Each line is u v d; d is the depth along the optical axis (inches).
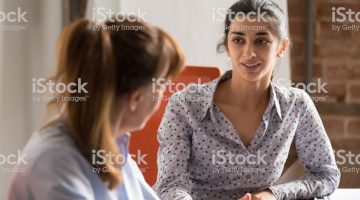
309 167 71.1
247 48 63.2
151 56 40.2
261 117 65.9
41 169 38.0
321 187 67.6
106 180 42.7
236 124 65.9
